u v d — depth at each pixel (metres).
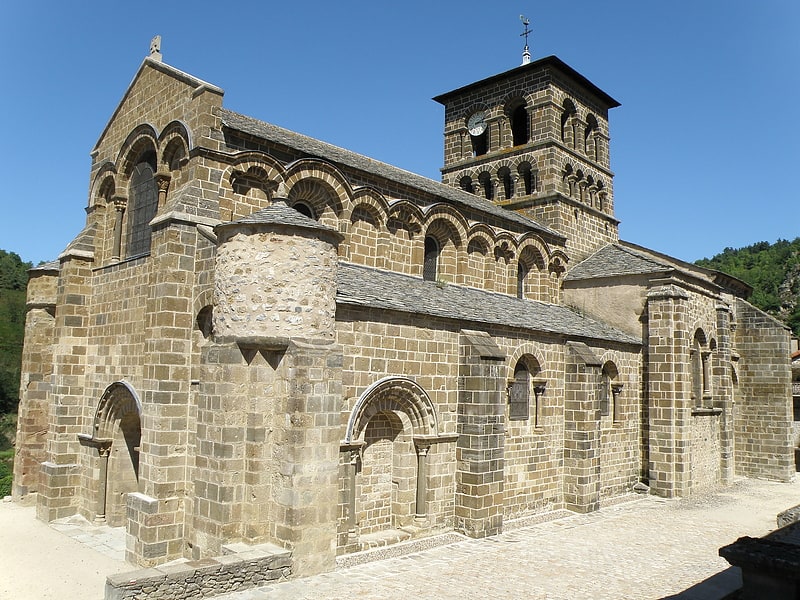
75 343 26.42
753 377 43.91
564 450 29.27
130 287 24.11
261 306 18.36
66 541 22.80
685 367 33.84
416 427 22.59
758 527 26.47
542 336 28.34
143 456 20.84
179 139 23.34
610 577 18.95
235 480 18.17
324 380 18.48
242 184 23.69
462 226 31.27
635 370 34.75
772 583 12.53
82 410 26.33
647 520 27.50
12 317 100.44
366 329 20.84
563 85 43.19
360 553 19.97
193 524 19.36
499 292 33.84
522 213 41.75
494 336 25.83
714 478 37.66
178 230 21.19
